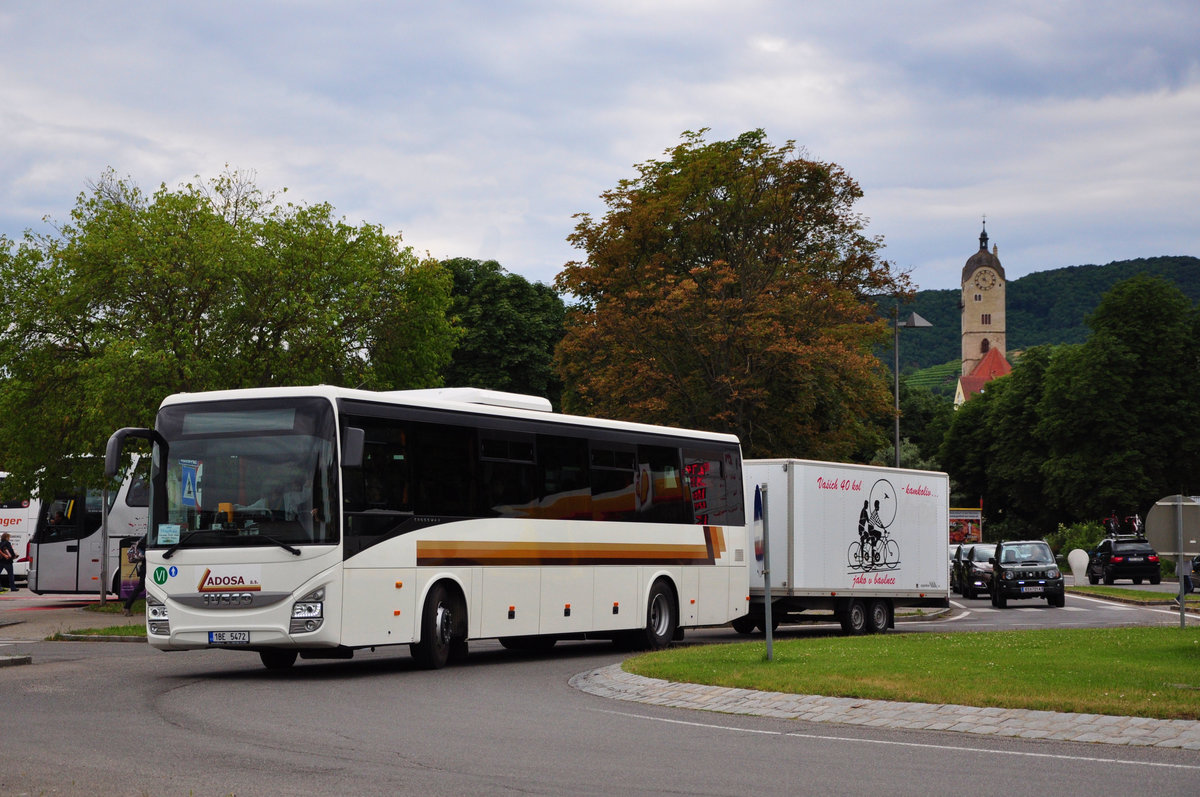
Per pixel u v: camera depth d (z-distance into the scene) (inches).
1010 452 3523.6
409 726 483.5
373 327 1408.7
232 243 1301.7
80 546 1598.2
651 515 912.9
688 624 940.0
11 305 1349.7
